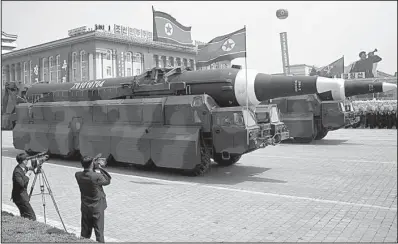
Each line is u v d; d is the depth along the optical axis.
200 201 8.12
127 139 11.67
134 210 7.48
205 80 11.29
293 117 19.03
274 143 11.11
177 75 12.07
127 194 8.85
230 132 10.17
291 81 10.35
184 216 7.02
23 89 17.52
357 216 6.85
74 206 7.92
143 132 11.36
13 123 17.66
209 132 10.68
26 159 6.32
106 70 32.34
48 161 14.44
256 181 10.17
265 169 12.01
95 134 12.58
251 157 14.80
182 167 10.48
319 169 11.82
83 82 14.91
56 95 15.53
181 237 5.89
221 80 10.99
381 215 6.89
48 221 6.82
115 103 12.38
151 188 9.48
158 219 6.86
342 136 22.80
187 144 10.37
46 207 7.83
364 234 5.88
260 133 10.59
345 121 18.44
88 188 5.30
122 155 11.82
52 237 5.02
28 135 15.21
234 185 9.70
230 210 7.37
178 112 10.88
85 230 5.34
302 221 6.59
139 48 34.91
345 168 11.91
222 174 11.30
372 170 11.49
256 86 10.64
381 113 28.52
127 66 33.97
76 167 13.03
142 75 12.64
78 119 13.56
